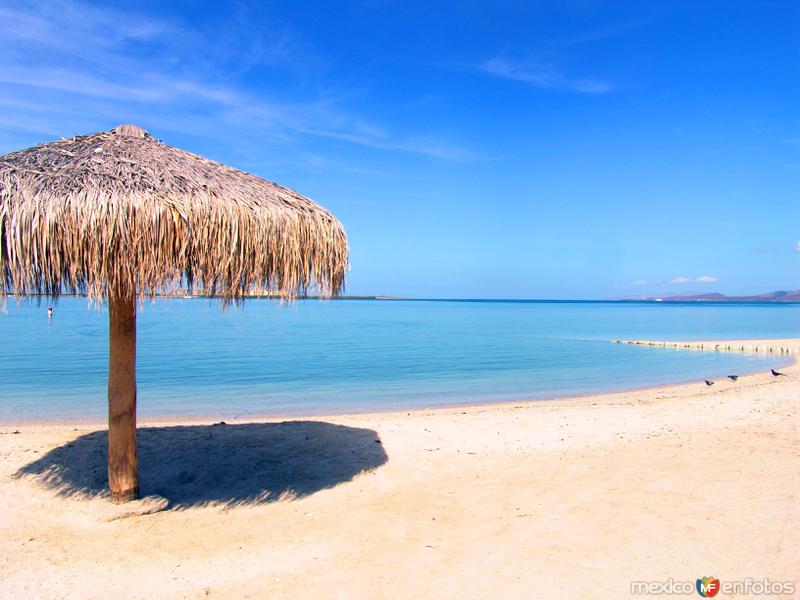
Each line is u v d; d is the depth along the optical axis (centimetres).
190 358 2142
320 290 469
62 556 404
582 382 1625
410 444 734
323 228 469
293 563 394
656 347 2800
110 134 506
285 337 3331
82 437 740
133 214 386
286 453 687
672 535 422
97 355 2092
